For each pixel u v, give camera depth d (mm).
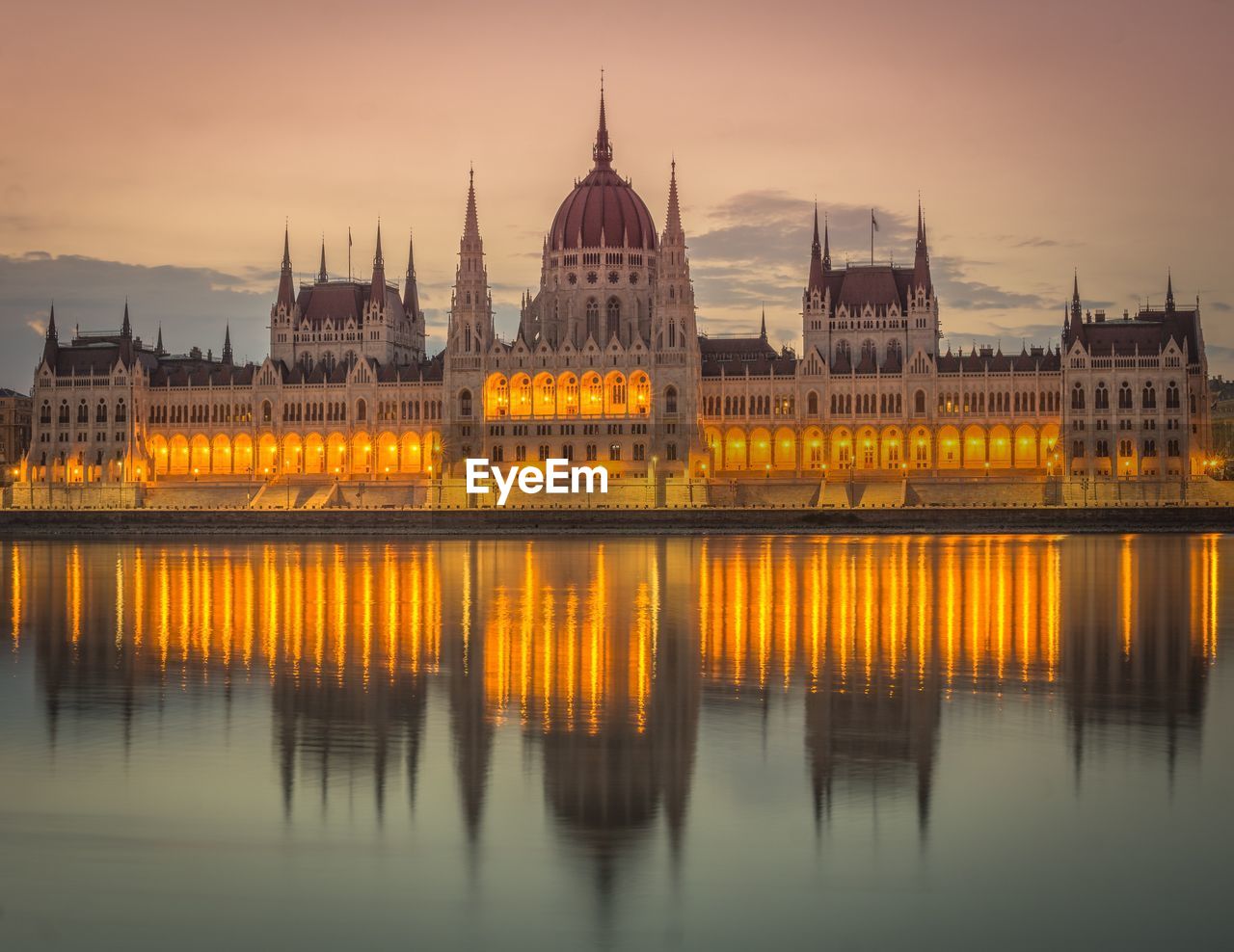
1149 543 175750
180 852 43062
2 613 100312
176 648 82250
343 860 42344
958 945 36500
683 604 105062
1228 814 46156
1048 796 48344
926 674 72312
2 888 40344
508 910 38812
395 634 88375
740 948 36438
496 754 54344
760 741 56500
